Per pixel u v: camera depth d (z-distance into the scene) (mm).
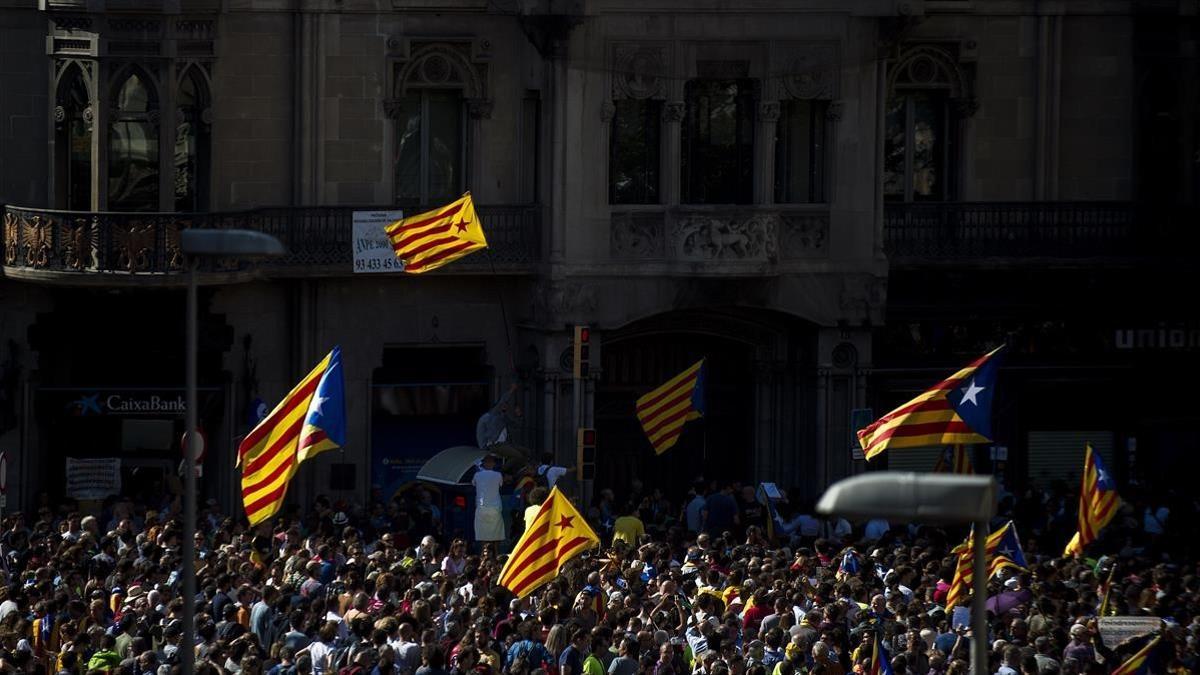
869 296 176500
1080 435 186375
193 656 89000
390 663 93625
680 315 177375
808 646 103688
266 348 172625
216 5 169375
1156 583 127188
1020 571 121125
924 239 181000
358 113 174125
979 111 183625
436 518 168500
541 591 118438
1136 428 186875
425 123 176500
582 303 171750
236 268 167125
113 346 170875
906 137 183375
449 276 175625
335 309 174125
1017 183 184875
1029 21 183375
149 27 165500
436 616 110562
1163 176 186875
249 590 108938
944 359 182875
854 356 177875
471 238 160250
